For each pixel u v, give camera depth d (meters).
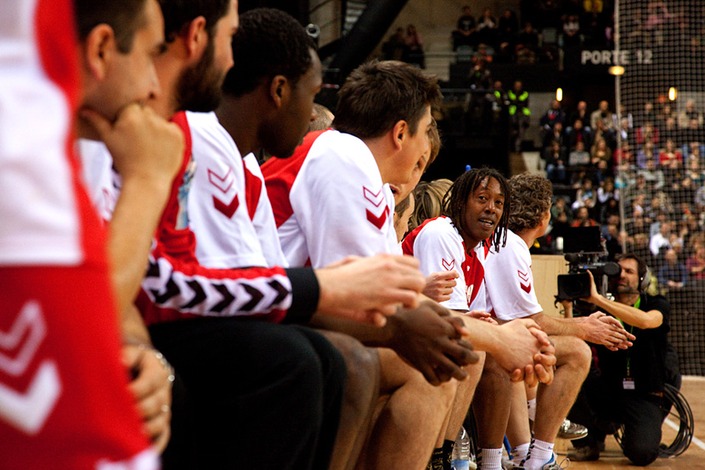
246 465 1.37
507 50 19.28
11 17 0.60
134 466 0.62
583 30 19.02
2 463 0.59
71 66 0.62
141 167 1.13
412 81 2.37
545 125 17.16
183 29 1.32
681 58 17.69
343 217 2.10
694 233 15.30
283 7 13.01
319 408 1.38
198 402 1.41
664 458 5.56
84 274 0.60
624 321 5.11
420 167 2.93
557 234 14.66
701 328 13.77
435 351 1.67
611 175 16.59
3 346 0.58
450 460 3.10
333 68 14.99
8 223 0.57
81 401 0.59
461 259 3.42
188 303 1.43
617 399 5.38
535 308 3.79
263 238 1.93
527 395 4.21
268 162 2.35
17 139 0.58
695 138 16.80
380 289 1.49
